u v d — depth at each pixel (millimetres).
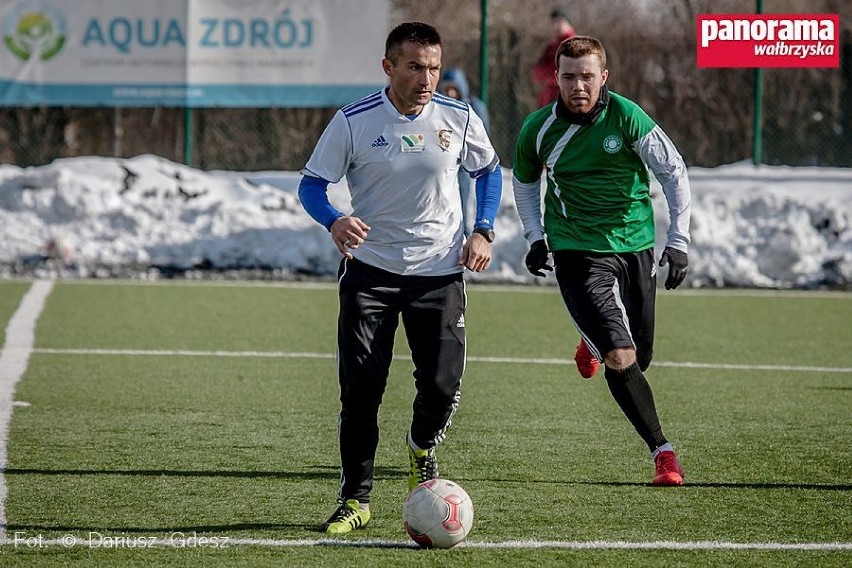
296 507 18594
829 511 18547
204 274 52625
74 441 23156
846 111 62094
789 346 36969
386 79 57344
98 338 36469
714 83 63594
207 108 61000
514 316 42594
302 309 43500
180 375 30797
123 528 17297
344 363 17188
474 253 17297
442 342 17344
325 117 61594
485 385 30078
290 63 57219
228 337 37125
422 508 16234
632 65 64562
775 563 15805
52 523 17547
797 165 62688
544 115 21453
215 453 22359
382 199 17109
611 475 20984
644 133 20828
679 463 21672
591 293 20781
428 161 17031
